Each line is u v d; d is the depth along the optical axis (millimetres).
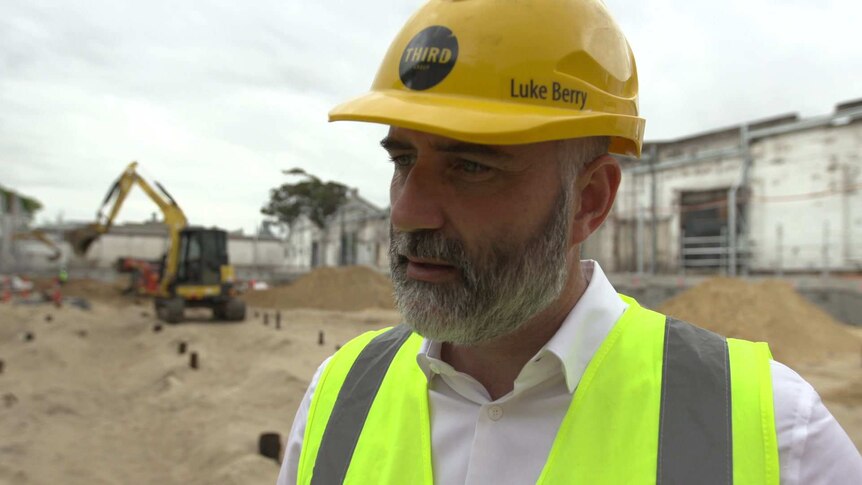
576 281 1284
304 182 40938
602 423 1108
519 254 1099
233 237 46281
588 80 1178
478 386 1227
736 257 19547
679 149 21719
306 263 43781
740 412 1047
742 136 19797
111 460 6031
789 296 13164
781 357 10789
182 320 16922
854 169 17344
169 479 5582
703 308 13367
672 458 1029
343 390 1409
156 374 9680
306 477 1312
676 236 21391
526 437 1136
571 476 1067
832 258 17625
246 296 25484
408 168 1220
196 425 7012
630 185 22906
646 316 1302
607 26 1250
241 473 5293
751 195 19562
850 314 15250
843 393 7641
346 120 1186
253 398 8062
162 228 48031
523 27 1135
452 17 1162
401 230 1143
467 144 1078
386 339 1505
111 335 15266
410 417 1271
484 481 1123
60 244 45750
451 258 1101
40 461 5797
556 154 1143
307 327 16516
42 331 15242
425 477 1185
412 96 1141
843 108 18047
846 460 999
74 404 7984
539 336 1231
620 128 1190
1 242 38344
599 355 1194
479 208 1098
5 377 9680
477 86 1114
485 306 1096
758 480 981
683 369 1139
